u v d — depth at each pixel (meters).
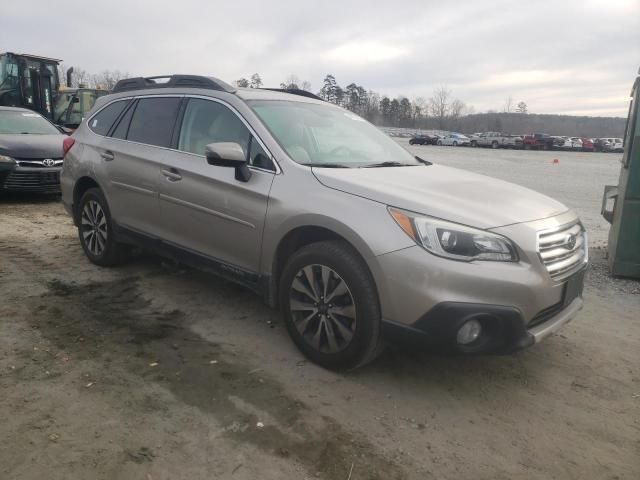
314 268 3.45
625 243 5.78
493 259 2.99
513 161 30.42
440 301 2.94
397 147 4.79
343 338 3.34
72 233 6.92
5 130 9.81
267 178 3.71
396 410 3.11
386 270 3.06
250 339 3.93
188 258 4.34
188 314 4.34
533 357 3.86
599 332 4.38
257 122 3.96
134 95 5.14
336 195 3.37
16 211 8.36
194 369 3.45
